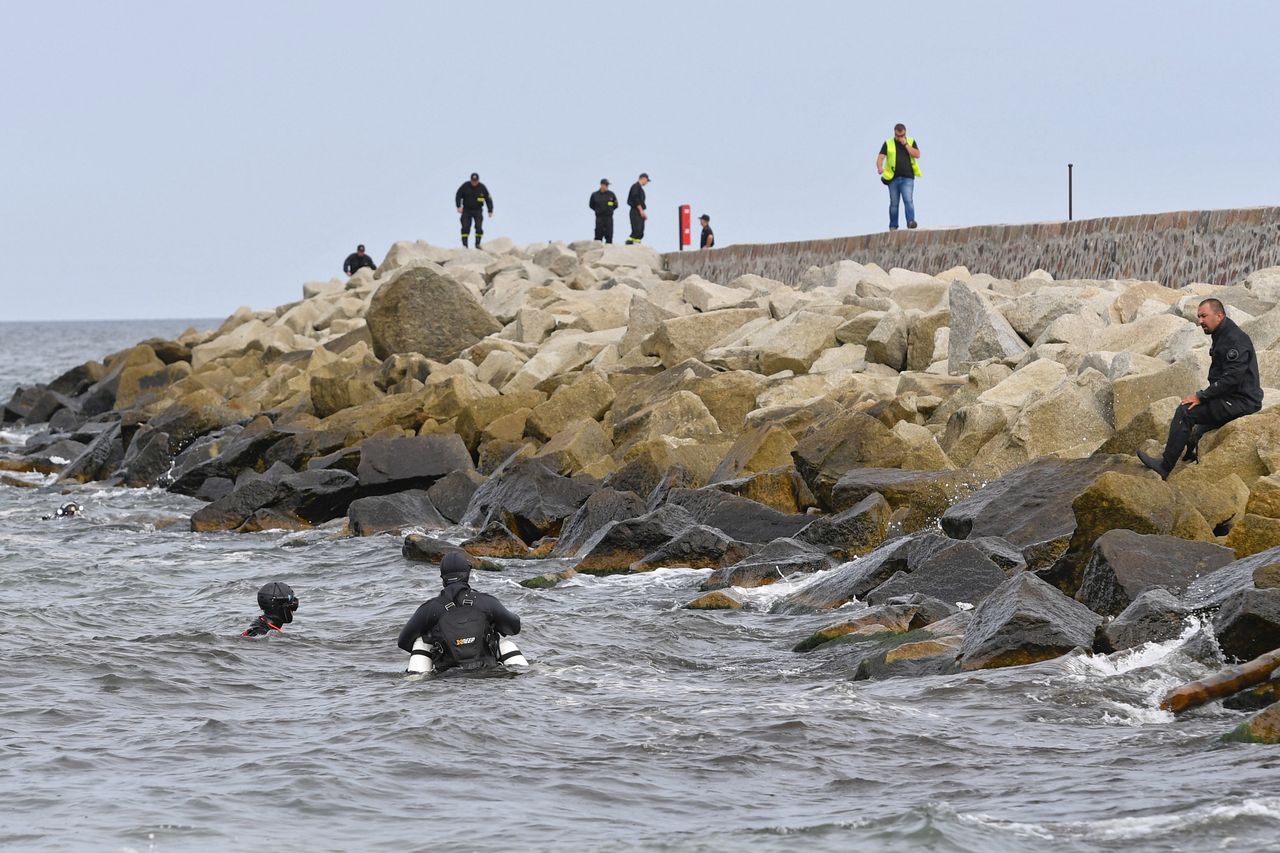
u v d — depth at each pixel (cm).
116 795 3266
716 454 7912
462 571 4725
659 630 5316
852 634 4941
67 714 4081
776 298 11162
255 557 7356
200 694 4375
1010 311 9338
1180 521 5259
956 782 3325
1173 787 3166
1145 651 4331
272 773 3450
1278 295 8712
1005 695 4066
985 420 7444
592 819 3103
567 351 11675
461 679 4506
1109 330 8525
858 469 6906
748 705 4100
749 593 5925
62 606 5875
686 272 16712
